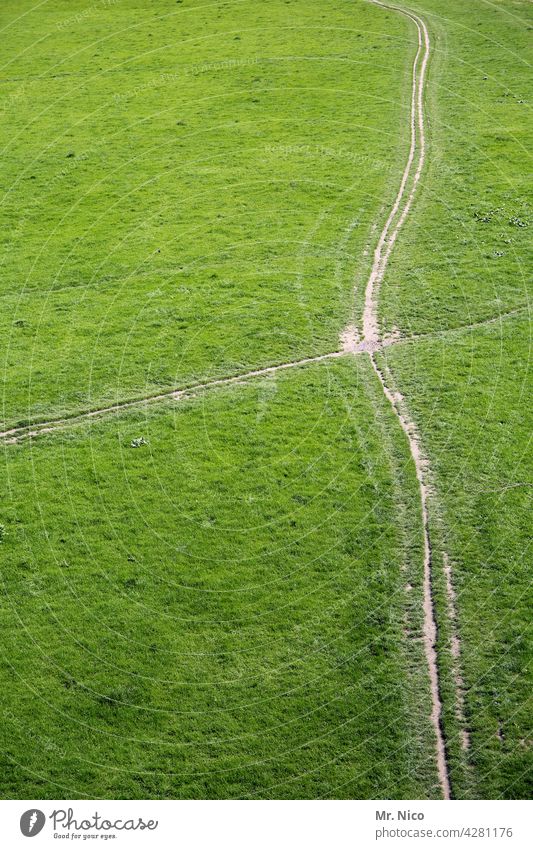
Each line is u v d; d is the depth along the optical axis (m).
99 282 49.59
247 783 22.81
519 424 35.78
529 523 30.62
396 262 49.28
